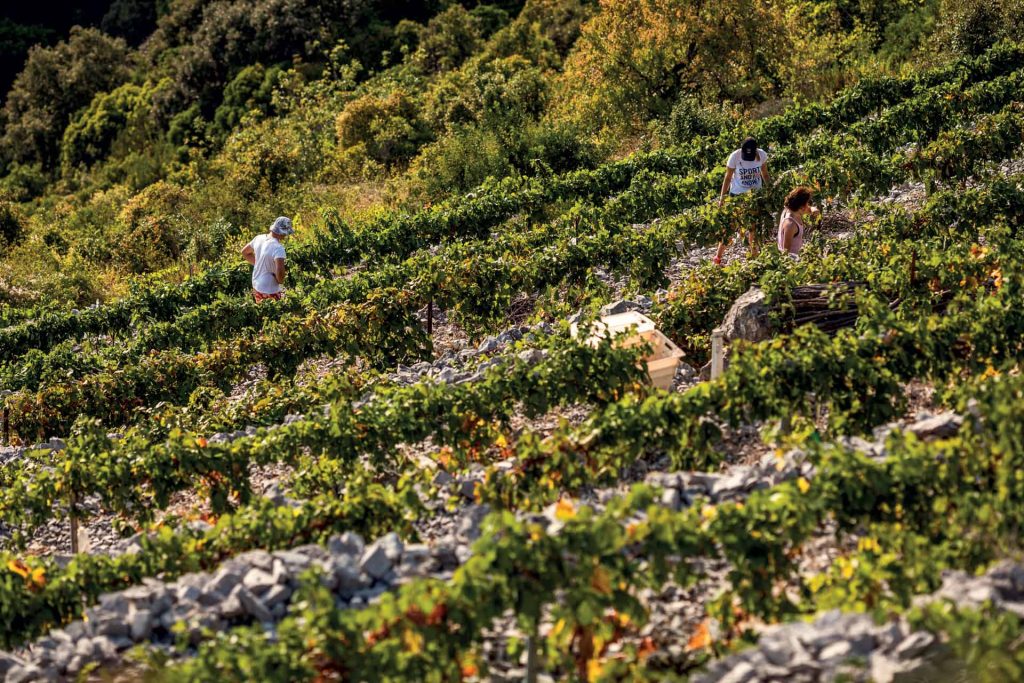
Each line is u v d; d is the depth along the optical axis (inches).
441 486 508.1
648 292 840.9
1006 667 282.7
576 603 329.4
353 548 398.9
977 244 738.2
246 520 450.0
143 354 894.4
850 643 304.3
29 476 618.2
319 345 792.9
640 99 1863.9
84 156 3673.7
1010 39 1621.6
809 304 619.8
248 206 1808.6
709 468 487.8
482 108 2016.5
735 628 351.6
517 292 836.0
